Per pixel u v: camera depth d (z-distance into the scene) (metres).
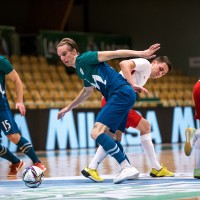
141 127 12.22
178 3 39.31
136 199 8.39
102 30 40.78
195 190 9.52
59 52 11.31
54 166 16.39
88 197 8.78
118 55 10.85
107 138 10.84
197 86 11.87
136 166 15.74
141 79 11.89
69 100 30.95
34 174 10.45
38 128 26.14
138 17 40.00
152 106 30.00
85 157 20.64
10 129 12.58
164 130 29.83
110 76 11.02
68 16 37.75
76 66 11.28
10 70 12.52
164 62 12.32
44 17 38.06
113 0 40.56
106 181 11.44
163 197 8.61
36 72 32.69
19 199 8.72
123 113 10.91
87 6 40.56
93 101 30.38
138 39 40.00
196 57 38.72
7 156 13.18
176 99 35.09
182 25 39.22
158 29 39.75
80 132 27.23
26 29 38.72
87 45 36.84
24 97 29.69
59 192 9.58
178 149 24.61
